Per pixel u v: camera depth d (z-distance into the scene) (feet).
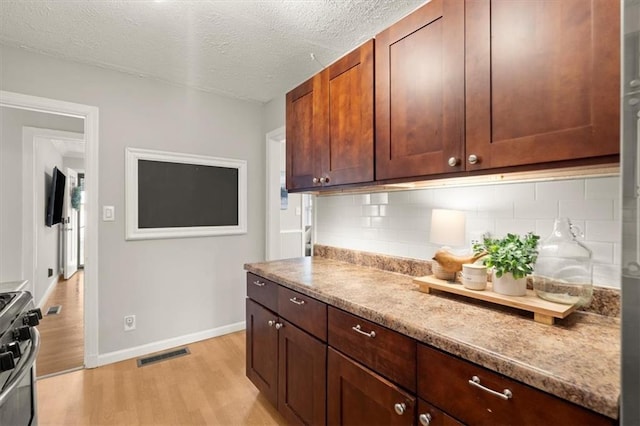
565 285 3.57
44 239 12.92
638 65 1.97
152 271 8.56
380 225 6.46
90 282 7.70
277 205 10.43
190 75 8.26
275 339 5.81
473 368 2.84
